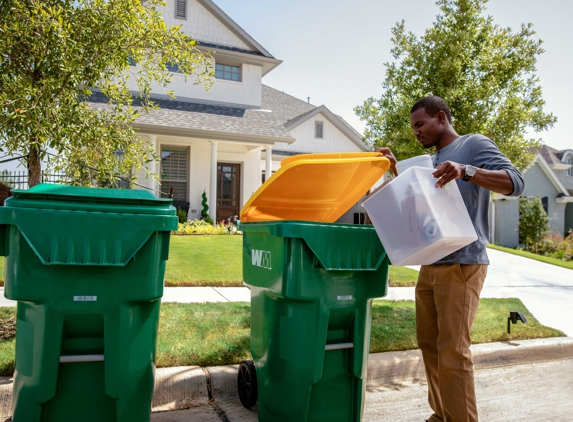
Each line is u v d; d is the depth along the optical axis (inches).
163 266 113.6
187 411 140.6
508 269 471.8
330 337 119.3
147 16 195.9
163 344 169.6
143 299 109.0
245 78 708.7
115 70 211.5
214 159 618.8
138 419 111.0
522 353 201.8
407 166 118.5
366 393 162.6
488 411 150.0
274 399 120.8
